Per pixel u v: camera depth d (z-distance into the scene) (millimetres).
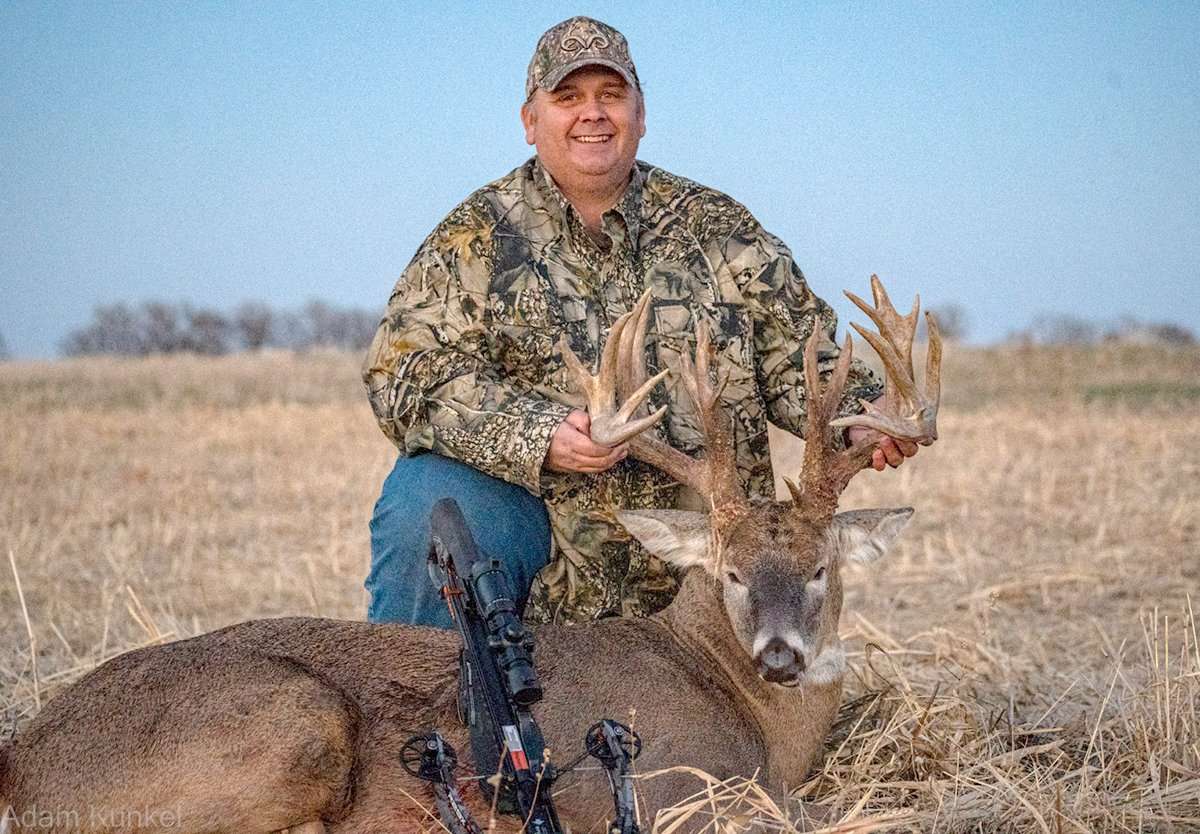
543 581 6465
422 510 6281
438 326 6324
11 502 13312
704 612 5875
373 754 5082
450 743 5148
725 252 6539
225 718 4875
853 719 6328
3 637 8258
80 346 58250
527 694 4852
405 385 6285
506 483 6328
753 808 5203
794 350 6590
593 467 5902
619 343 5957
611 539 6391
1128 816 5258
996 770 5465
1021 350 30156
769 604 5535
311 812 4914
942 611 8961
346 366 32906
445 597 5141
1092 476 13266
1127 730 5984
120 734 4875
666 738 5391
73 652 7844
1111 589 9297
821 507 5809
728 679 5785
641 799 5215
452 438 6121
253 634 5297
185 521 12414
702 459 6352
